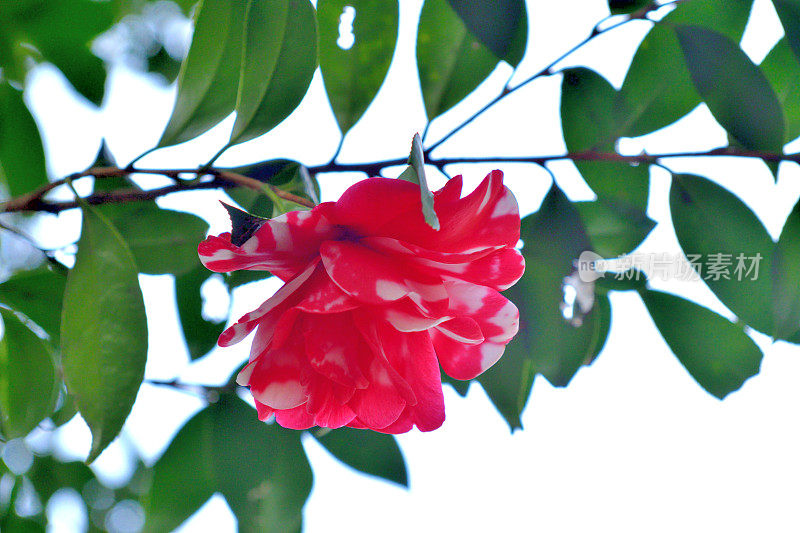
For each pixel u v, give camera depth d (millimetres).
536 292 1217
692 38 1211
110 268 1168
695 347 1250
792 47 1211
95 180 1249
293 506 1227
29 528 1307
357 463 1239
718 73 1210
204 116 1196
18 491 1308
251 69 1188
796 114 1244
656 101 1229
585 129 1229
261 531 1224
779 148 1212
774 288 1222
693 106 1229
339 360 1136
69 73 1260
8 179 1266
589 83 1228
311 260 1142
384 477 1238
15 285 1245
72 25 1252
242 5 1188
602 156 1229
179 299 1248
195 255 1252
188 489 1228
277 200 1175
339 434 1239
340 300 1129
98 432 1160
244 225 1137
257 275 1239
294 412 1167
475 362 1169
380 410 1146
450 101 1221
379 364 1144
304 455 1231
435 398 1149
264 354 1143
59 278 1248
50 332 1255
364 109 1212
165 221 1252
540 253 1215
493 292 1153
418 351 1150
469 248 1135
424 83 1219
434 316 1130
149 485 1227
